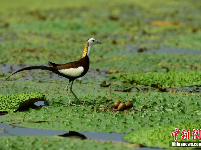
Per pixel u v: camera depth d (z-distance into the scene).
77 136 10.88
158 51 24.16
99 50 24.42
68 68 13.01
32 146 10.09
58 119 12.15
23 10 41.25
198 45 25.78
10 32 30.52
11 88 15.83
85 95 14.75
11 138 10.63
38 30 31.58
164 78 16.95
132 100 13.69
